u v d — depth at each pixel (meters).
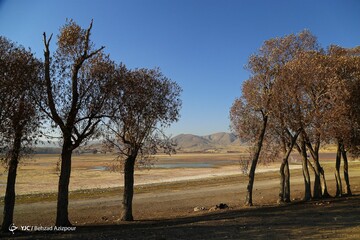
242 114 31.88
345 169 35.81
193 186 50.84
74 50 21.39
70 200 38.41
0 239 16.41
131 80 22.70
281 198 31.72
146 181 61.69
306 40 30.00
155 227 20.22
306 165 32.16
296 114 26.56
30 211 31.55
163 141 25.42
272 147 33.91
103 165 109.25
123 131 24.36
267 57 29.55
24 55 19.61
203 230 17.31
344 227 16.00
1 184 54.56
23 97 19.14
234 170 87.00
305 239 13.41
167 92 25.05
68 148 21.23
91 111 21.09
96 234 17.31
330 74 25.83
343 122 25.94
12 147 19.19
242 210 27.23
